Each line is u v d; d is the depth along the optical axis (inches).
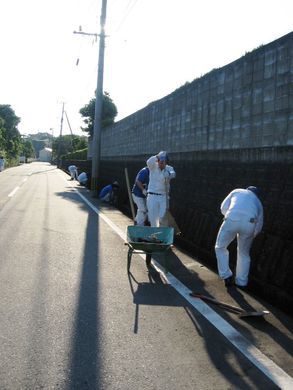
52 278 279.3
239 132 365.7
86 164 1386.6
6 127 3489.2
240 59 362.9
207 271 314.2
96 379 156.3
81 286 265.1
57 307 227.0
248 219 262.5
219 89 404.2
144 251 302.2
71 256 341.7
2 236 411.8
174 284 277.7
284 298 236.4
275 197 278.5
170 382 156.3
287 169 268.7
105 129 1131.3
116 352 178.4
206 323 213.5
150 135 660.1
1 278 274.5
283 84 302.5
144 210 439.8
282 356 180.4
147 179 418.0
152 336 195.8
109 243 397.7
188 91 485.4
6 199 743.1
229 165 345.4
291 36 293.3
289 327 211.9
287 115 297.7
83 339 189.3
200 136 451.2
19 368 161.8
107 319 213.6
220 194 359.9
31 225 479.8
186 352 181.0
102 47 913.5
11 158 3137.3
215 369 167.0
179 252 376.2
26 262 316.5
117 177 809.5
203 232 369.4
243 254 270.2
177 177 465.7
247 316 220.5
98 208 671.1
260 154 301.1
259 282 263.3
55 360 169.3
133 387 151.9
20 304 229.0
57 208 646.5
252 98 344.2
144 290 263.0
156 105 622.5
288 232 261.3
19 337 188.5
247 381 158.9
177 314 224.5
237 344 190.2
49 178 1509.6
